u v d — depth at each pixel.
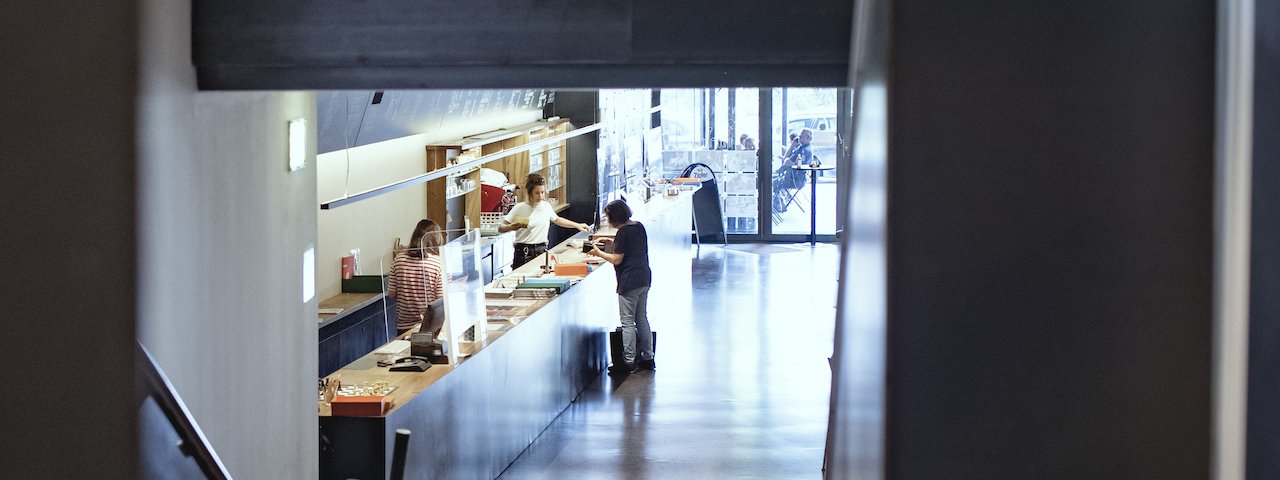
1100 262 2.27
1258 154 2.16
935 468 2.30
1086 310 2.28
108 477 3.30
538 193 12.17
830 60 3.56
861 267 2.70
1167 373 2.28
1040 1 2.26
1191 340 2.28
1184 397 2.28
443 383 6.97
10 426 3.32
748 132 19.78
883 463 2.32
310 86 3.74
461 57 3.65
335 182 9.65
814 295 14.71
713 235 19.95
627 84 3.66
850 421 2.87
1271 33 2.12
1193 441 2.29
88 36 3.26
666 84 3.65
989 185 2.27
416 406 6.58
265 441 4.57
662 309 13.84
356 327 9.35
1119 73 2.25
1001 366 2.29
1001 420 2.29
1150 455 2.29
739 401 9.76
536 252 11.88
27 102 3.27
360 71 3.70
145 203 3.33
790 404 9.65
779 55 3.57
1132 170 2.26
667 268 14.28
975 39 2.26
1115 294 2.27
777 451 8.34
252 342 4.39
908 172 2.27
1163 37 2.25
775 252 18.78
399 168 11.03
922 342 2.29
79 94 3.26
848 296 3.01
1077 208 2.27
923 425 2.30
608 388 10.30
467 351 7.62
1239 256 2.20
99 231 3.29
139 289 3.30
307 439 5.18
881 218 2.34
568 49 3.61
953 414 2.29
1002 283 2.28
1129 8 2.25
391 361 7.28
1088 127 2.26
